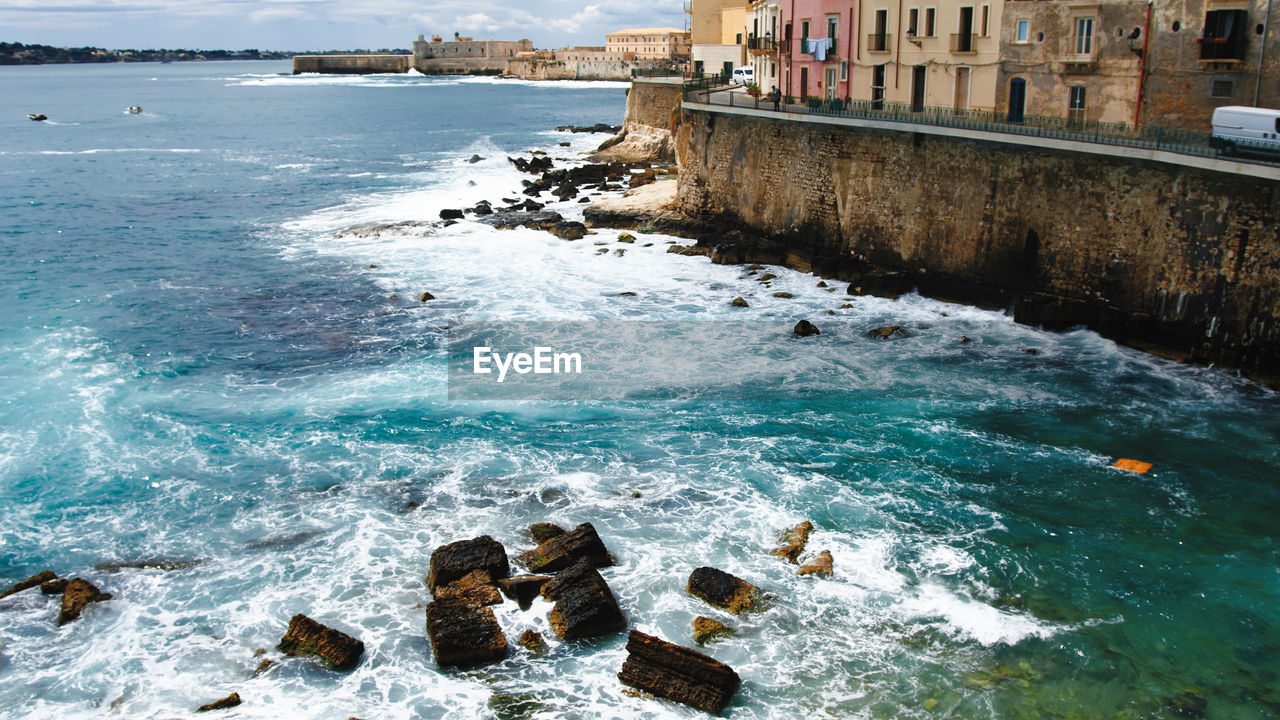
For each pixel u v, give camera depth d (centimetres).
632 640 1476
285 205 5569
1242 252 2572
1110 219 2878
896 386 2597
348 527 1897
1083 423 2339
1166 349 2798
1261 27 2770
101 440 2270
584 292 3578
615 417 2411
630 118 8081
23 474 2103
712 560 1777
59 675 1477
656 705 1414
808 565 1741
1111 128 2834
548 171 6794
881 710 1395
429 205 5453
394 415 2425
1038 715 1380
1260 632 1557
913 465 2128
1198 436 2258
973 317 3206
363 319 3256
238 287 3672
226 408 2472
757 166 4197
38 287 3616
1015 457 2162
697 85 5069
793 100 4300
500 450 2222
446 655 1498
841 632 1571
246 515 1947
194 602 1662
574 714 1392
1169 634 1554
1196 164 2545
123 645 1550
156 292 3584
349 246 4400
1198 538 1827
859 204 3675
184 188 6256
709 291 3572
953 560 1759
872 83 3906
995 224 3203
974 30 3403
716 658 1510
